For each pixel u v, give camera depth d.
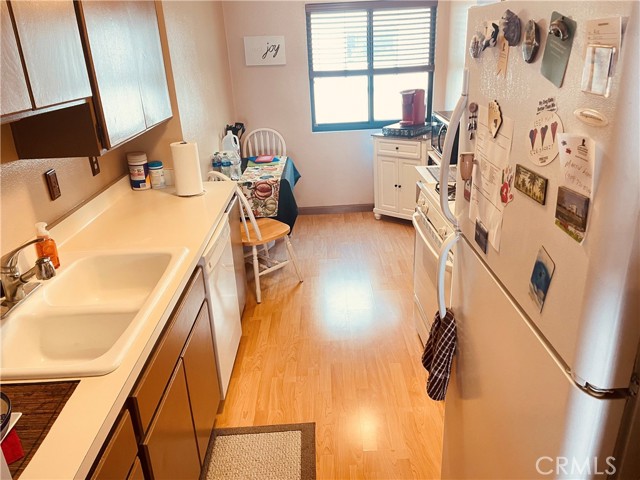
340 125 4.81
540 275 0.86
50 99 1.37
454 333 1.42
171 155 2.80
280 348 2.76
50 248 1.67
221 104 4.09
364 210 4.98
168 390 1.46
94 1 1.69
